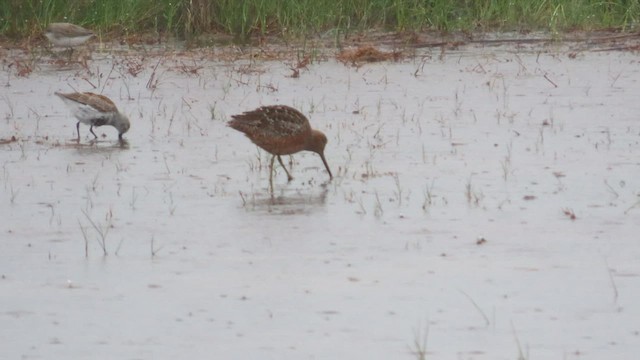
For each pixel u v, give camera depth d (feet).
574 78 88.63
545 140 68.95
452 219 53.36
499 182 59.67
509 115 76.28
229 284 45.24
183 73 92.43
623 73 90.07
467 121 74.69
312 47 100.17
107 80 89.97
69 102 71.46
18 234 52.01
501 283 44.91
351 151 67.26
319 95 84.17
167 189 59.36
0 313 42.60
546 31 107.24
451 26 107.04
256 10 107.04
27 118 77.82
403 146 68.23
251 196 57.82
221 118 77.05
